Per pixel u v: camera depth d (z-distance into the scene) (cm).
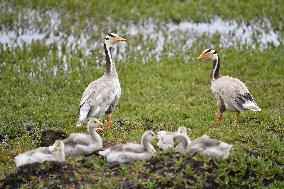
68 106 2030
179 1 3281
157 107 2011
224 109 1831
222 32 2911
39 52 2573
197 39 2786
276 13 3103
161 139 1513
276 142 1609
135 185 1342
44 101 2069
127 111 2009
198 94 2173
